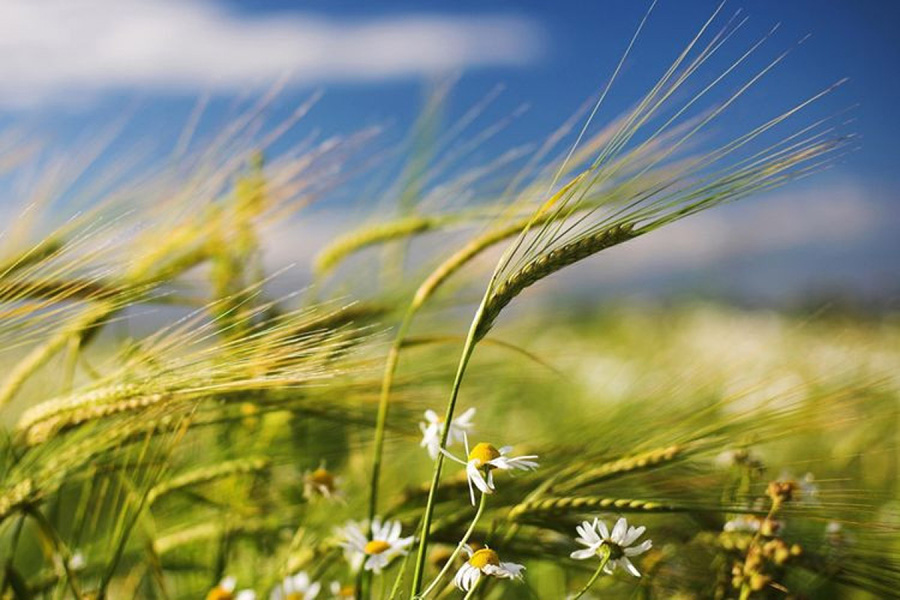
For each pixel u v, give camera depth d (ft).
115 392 1.60
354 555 1.70
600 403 2.50
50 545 1.79
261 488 2.03
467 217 2.07
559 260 1.41
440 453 1.44
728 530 1.67
